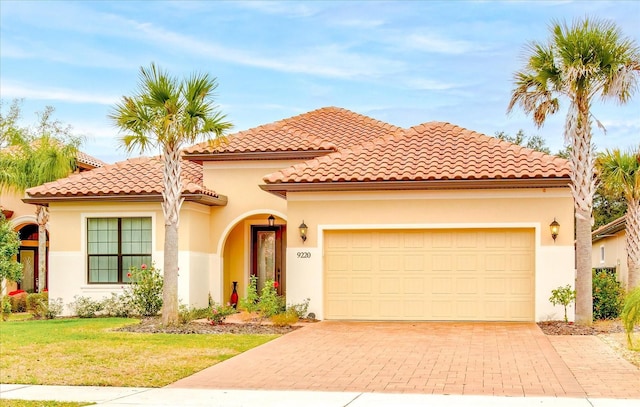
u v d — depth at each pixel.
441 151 21.44
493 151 21.12
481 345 15.71
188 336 17.36
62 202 23.20
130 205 22.89
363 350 15.24
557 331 17.64
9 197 31.58
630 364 13.29
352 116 28.70
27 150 30.98
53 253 23.34
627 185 24.80
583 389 11.30
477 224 19.92
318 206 20.73
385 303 20.41
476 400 10.59
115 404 10.61
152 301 22.02
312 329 18.55
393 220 20.33
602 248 37.81
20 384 12.23
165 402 10.73
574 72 17.31
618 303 20.06
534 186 19.52
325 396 11.02
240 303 21.27
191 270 22.62
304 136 24.44
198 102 18.58
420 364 13.62
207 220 24.12
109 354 14.85
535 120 18.92
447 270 20.19
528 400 10.54
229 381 12.32
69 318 22.39
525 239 19.86
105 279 23.14
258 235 26.12
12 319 23.36
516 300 19.83
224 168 24.44
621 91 17.48
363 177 20.09
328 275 20.72
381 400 10.69
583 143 18.33
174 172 19.14
